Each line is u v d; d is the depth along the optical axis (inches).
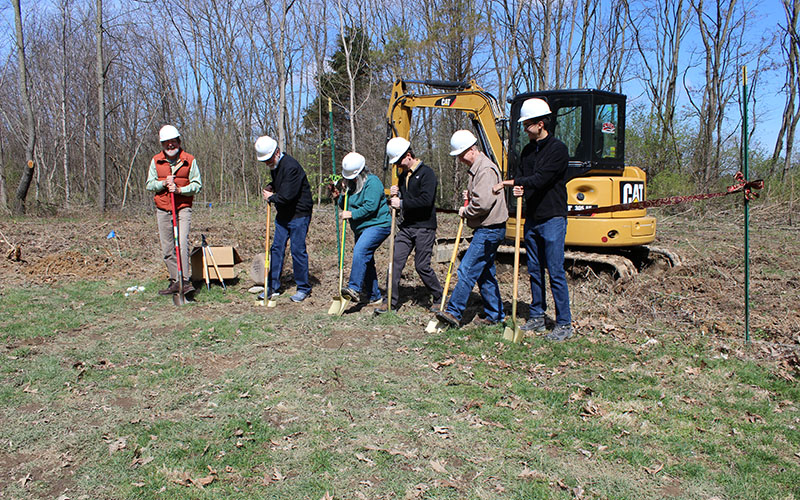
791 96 776.9
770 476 117.2
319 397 152.8
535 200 196.2
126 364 175.0
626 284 275.0
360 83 1120.8
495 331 211.6
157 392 154.7
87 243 382.3
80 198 751.1
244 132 844.6
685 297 260.8
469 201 204.2
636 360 182.1
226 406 146.6
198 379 164.1
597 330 213.0
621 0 943.0
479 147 333.1
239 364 176.2
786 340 198.2
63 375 164.2
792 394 156.3
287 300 259.9
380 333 210.4
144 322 220.1
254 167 877.8
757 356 185.0
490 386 161.0
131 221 547.2
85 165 799.7
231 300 257.8
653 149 700.0
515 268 195.6
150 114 928.3
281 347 192.7
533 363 179.0
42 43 845.2
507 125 326.6
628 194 295.3
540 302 209.6
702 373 170.6
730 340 200.1
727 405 149.4
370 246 235.0
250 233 456.4
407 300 261.4
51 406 145.3
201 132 878.4
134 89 917.2
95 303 245.4
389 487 113.0
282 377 166.2
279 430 135.0
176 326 215.3
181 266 252.1
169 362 176.7
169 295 261.1
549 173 186.4
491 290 216.8
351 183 237.8
